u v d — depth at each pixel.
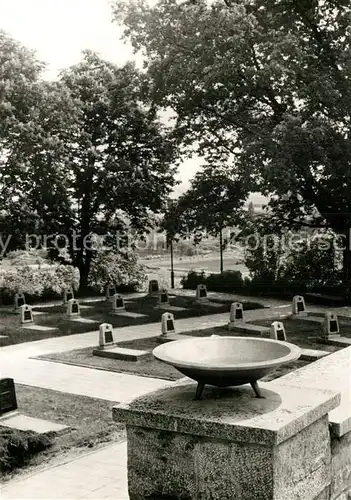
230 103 36.25
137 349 23.58
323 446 6.50
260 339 6.82
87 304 36.94
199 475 5.92
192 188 39.75
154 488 6.18
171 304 36.19
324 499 6.62
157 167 44.59
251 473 5.68
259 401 6.18
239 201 37.91
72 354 23.19
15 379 19.66
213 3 33.28
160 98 36.62
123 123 43.22
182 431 5.84
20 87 34.50
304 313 31.48
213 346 6.77
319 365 9.29
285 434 5.55
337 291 39.00
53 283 40.94
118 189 41.06
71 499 10.30
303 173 32.44
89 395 17.62
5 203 38.09
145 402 6.25
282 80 32.72
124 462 12.13
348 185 35.19
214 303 37.00
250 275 42.94
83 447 13.07
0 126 33.56
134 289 44.62
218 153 39.81
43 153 36.00
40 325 29.42
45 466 12.04
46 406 16.19
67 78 42.62
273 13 31.83
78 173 42.19
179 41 34.50
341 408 7.21
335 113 32.44
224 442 5.78
